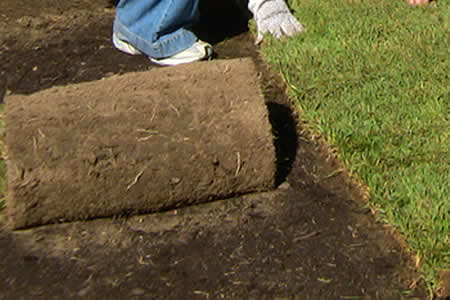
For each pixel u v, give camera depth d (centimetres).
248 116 218
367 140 231
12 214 211
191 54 262
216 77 224
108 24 290
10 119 213
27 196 210
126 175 212
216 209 218
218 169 216
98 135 213
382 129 234
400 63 258
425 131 233
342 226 214
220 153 215
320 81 251
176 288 201
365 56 261
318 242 210
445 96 244
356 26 275
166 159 213
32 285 201
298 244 210
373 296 199
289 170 229
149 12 262
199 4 292
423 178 220
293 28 275
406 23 277
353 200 221
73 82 259
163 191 215
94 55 272
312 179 226
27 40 281
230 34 282
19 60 270
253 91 222
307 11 284
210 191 218
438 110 240
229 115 218
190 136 215
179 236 212
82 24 290
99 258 207
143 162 213
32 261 206
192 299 199
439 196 214
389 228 212
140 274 204
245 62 228
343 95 247
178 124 216
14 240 211
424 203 213
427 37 270
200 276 204
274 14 276
